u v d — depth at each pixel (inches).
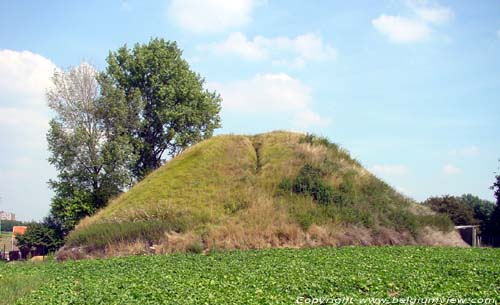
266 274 997.2
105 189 2768.2
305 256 1328.7
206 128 3358.8
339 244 1723.7
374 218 1888.5
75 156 2743.6
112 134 2871.6
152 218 1881.2
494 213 2559.1
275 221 1790.1
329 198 1942.7
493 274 951.6
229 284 882.1
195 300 745.6
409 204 2096.5
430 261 1181.7
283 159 2196.1
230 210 1897.1
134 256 1542.8
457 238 2039.9
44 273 1196.5
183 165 2266.2
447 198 3321.9
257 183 2053.4
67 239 1919.3
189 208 1905.8
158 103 3208.7
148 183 2219.5
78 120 2787.9
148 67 3206.2
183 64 3309.5
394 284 831.7
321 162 2160.4
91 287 923.4
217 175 2140.7
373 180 2156.7
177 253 1581.0
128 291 853.2
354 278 892.0
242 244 1675.7
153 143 3223.4
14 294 887.7
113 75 3203.7
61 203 2728.8
